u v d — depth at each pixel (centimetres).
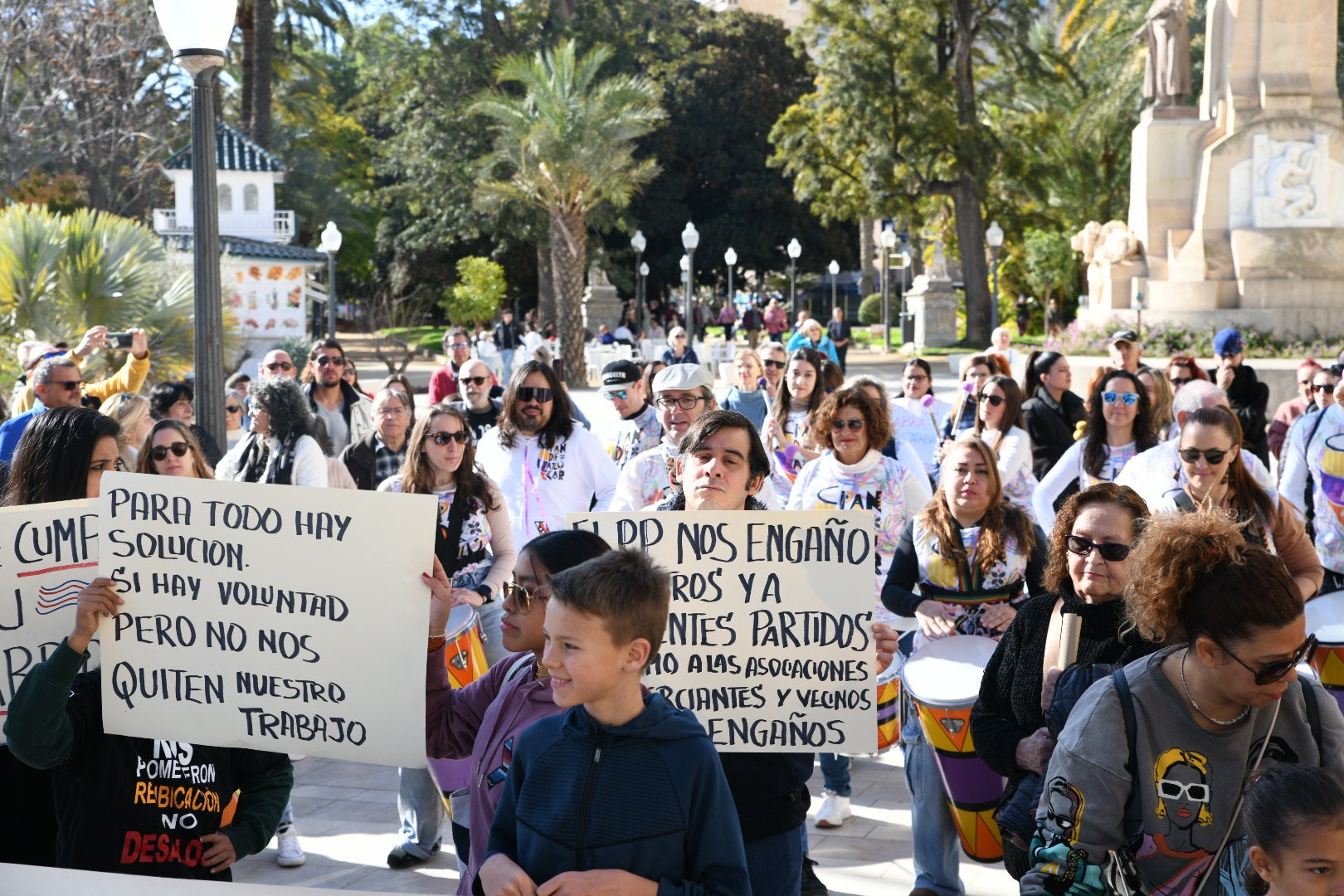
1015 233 4781
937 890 479
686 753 267
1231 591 262
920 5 4406
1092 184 4888
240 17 4969
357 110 7031
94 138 3756
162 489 349
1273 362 2098
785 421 824
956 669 460
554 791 269
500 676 354
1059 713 332
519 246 6078
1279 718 280
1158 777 277
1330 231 2320
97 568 359
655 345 3953
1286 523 511
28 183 4041
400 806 559
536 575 321
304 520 346
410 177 5672
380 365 4350
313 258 4141
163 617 351
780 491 794
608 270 5356
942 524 527
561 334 3531
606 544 330
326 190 5916
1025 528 523
